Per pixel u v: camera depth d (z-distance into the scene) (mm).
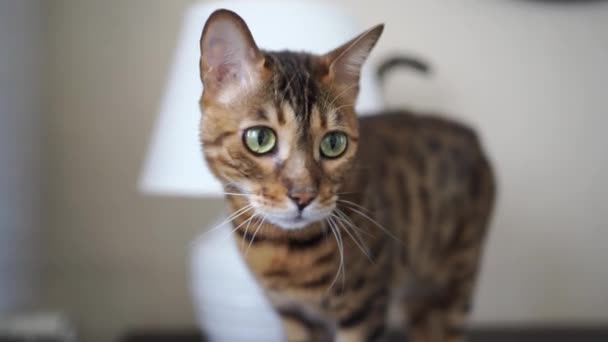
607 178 714
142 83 665
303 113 379
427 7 675
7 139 572
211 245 557
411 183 490
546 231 722
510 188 710
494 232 720
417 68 634
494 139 702
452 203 513
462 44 683
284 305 470
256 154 380
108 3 653
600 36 692
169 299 708
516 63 691
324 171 391
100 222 685
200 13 494
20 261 610
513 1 681
